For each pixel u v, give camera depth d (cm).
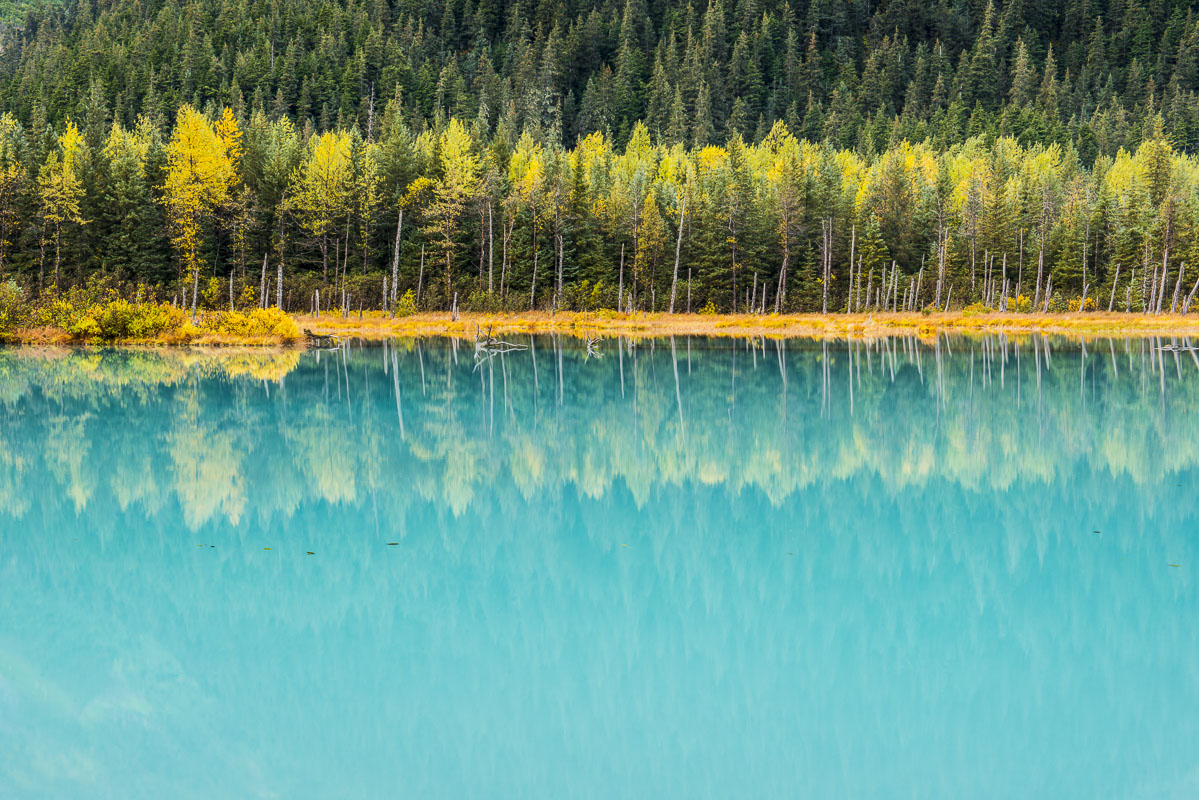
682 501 1869
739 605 1273
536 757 878
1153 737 924
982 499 1894
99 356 5097
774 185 9388
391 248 8956
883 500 1884
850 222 9306
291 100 13925
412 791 822
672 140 14425
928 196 9962
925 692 1019
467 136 9731
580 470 2178
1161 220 8506
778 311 8844
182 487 1948
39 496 1859
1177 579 1373
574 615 1234
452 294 8525
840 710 974
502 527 1656
